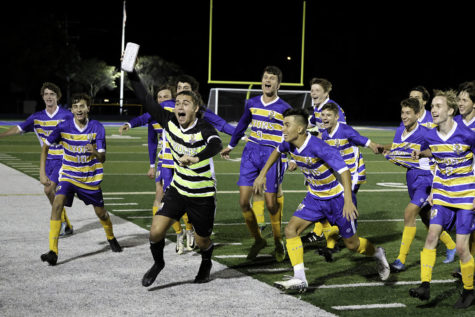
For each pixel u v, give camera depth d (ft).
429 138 16.76
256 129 22.16
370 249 17.48
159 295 16.25
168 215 16.80
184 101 16.19
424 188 20.25
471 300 15.89
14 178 40.42
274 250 22.17
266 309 15.16
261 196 23.27
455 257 21.43
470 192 16.29
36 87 185.78
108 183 39.68
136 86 16.87
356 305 15.78
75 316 14.46
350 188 16.28
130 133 94.43
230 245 22.91
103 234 24.16
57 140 20.58
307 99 120.98
